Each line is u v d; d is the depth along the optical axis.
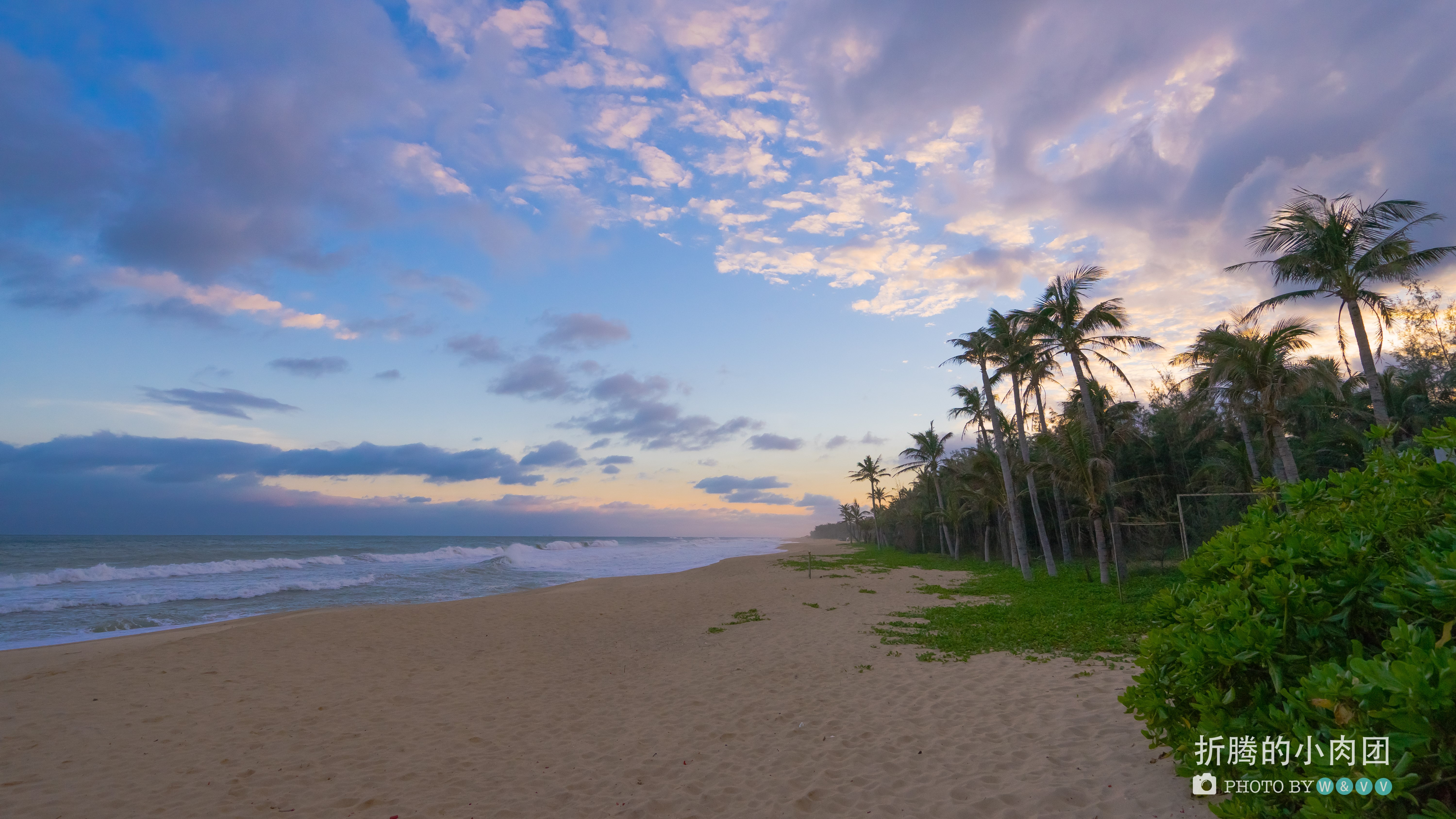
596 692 9.75
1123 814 4.44
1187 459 31.61
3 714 8.88
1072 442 20.19
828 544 102.62
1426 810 2.20
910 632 13.14
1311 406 25.77
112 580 30.44
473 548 70.69
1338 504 3.84
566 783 6.25
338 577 32.97
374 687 10.24
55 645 14.59
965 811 4.93
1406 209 15.44
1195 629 3.88
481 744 7.50
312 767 6.92
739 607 19.00
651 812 5.49
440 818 5.61
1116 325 21.72
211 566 35.97
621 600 21.08
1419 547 3.00
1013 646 10.91
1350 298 16.23
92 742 7.80
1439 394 25.98
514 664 11.91
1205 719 3.48
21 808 6.07
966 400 32.56
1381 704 2.40
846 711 7.83
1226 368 17.80
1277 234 16.94
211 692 9.95
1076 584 20.73
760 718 7.83
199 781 6.60
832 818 5.10
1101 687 7.84
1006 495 29.36
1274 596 3.33
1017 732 6.51
